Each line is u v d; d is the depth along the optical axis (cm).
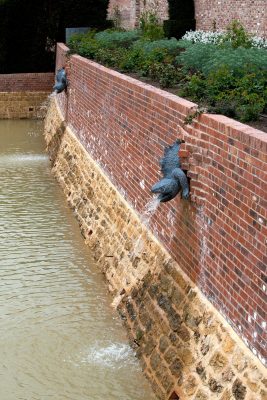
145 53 2222
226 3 2702
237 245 935
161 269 1237
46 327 1340
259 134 893
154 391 1081
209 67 1636
